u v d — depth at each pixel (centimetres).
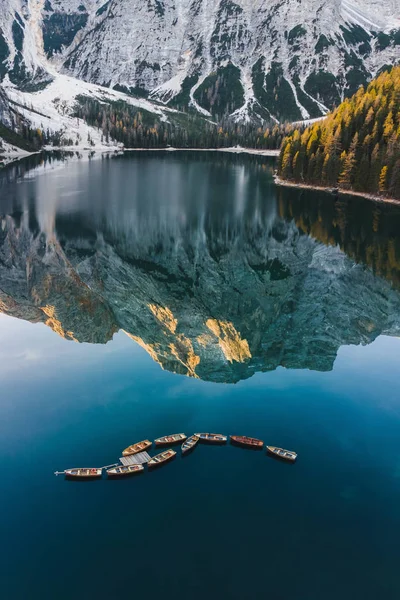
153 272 8281
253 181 19388
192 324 6384
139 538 2853
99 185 16625
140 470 3412
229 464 3538
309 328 6322
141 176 19612
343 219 12550
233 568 2659
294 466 3512
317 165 18138
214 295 7438
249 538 2862
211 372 5053
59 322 6475
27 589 2512
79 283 7725
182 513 3048
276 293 7575
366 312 6875
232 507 3111
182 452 3609
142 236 10256
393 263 8950
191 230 10869
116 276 8038
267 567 2659
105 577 2602
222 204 14038
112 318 6638
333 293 7525
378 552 2778
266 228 11344
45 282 7700
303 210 13638
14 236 9900
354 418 4138
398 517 3042
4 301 7044
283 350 5672
